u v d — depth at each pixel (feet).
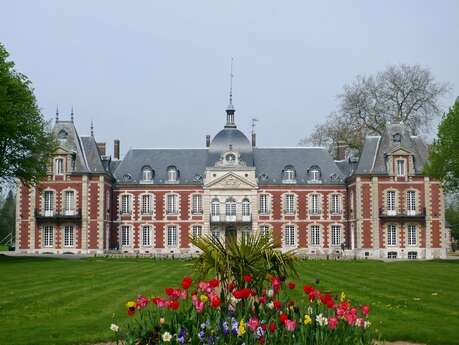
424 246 236.02
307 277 120.78
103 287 98.78
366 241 236.22
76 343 55.01
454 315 69.67
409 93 241.76
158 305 41.63
